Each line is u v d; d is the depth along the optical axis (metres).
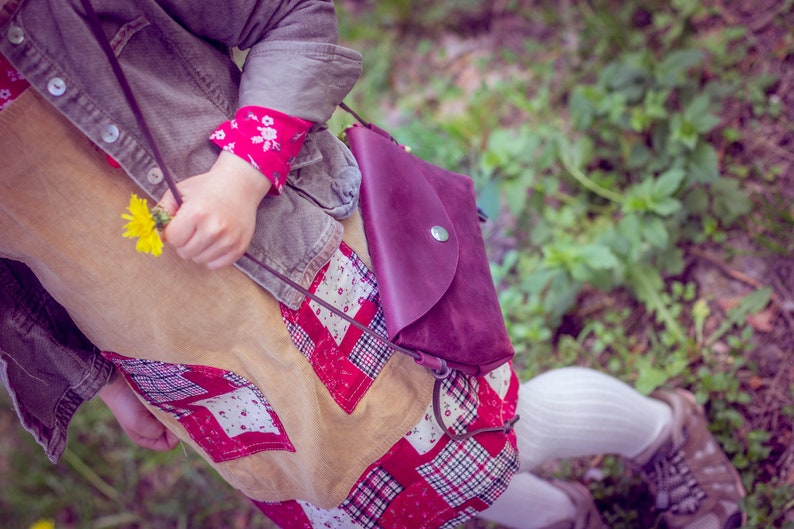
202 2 1.01
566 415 1.54
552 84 2.67
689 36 2.51
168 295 1.08
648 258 2.17
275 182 1.05
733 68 2.40
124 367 1.21
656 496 1.84
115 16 0.98
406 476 1.29
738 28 2.42
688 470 1.78
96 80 0.96
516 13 2.92
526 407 1.45
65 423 1.30
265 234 1.09
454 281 1.22
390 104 2.93
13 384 1.17
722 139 2.31
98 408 2.59
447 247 1.21
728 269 2.15
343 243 1.17
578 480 2.01
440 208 1.25
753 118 2.31
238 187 1.01
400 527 1.35
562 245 2.17
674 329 2.07
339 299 1.16
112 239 1.03
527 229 2.38
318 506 1.29
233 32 1.06
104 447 2.56
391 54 3.04
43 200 0.99
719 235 2.17
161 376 1.19
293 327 1.12
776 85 2.33
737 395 1.92
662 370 1.99
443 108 2.84
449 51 2.98
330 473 1.22
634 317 2.20
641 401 1.71
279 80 1.04
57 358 1.23
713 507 1.78
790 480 1.81
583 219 2.35
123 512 2.44
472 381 1.28
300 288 1.09
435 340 1.15
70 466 2.53
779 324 2.02
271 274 1.09
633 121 2.28
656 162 2.27
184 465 2.40
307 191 1.14
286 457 1.28
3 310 1.15
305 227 1.11
